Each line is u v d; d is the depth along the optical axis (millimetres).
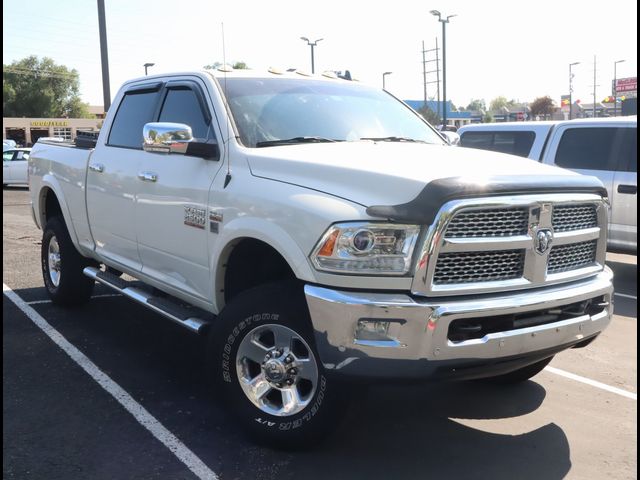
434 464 3455
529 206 3195
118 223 4988
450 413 4137
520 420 4066
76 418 3881
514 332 3137
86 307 6340
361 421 3975
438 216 2941
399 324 2936
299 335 3316
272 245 3340
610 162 8234
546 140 8961
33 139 74750
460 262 3092
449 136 5121
